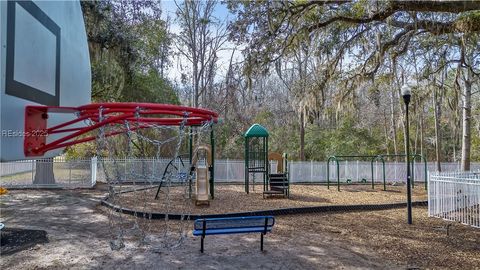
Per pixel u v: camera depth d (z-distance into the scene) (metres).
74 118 2.62
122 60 13.52
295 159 25.30
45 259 5.50
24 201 11.51
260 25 8.64
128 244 6.30
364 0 7.28
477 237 7.05
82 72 3.06
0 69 1.57
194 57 22.17
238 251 5.97
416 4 7.27
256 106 25.45
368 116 27.02
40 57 2.08
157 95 16.94
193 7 21.73
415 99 15.79
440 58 10.45
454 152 25.44
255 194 12.73
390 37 9.11
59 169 15.36
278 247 6.23
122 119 2.50
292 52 9.40
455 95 12.94
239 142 23.31
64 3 2.56
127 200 10.80
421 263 5.49
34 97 2.00
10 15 1.68
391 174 19.44
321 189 14.99
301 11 8.20
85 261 5.42
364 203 10.76
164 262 5.38
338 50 9.48
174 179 10.79
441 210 9.10
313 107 10.61
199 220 5.67
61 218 8.73
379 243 6.58
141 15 15.45
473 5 6.71
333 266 5.29
